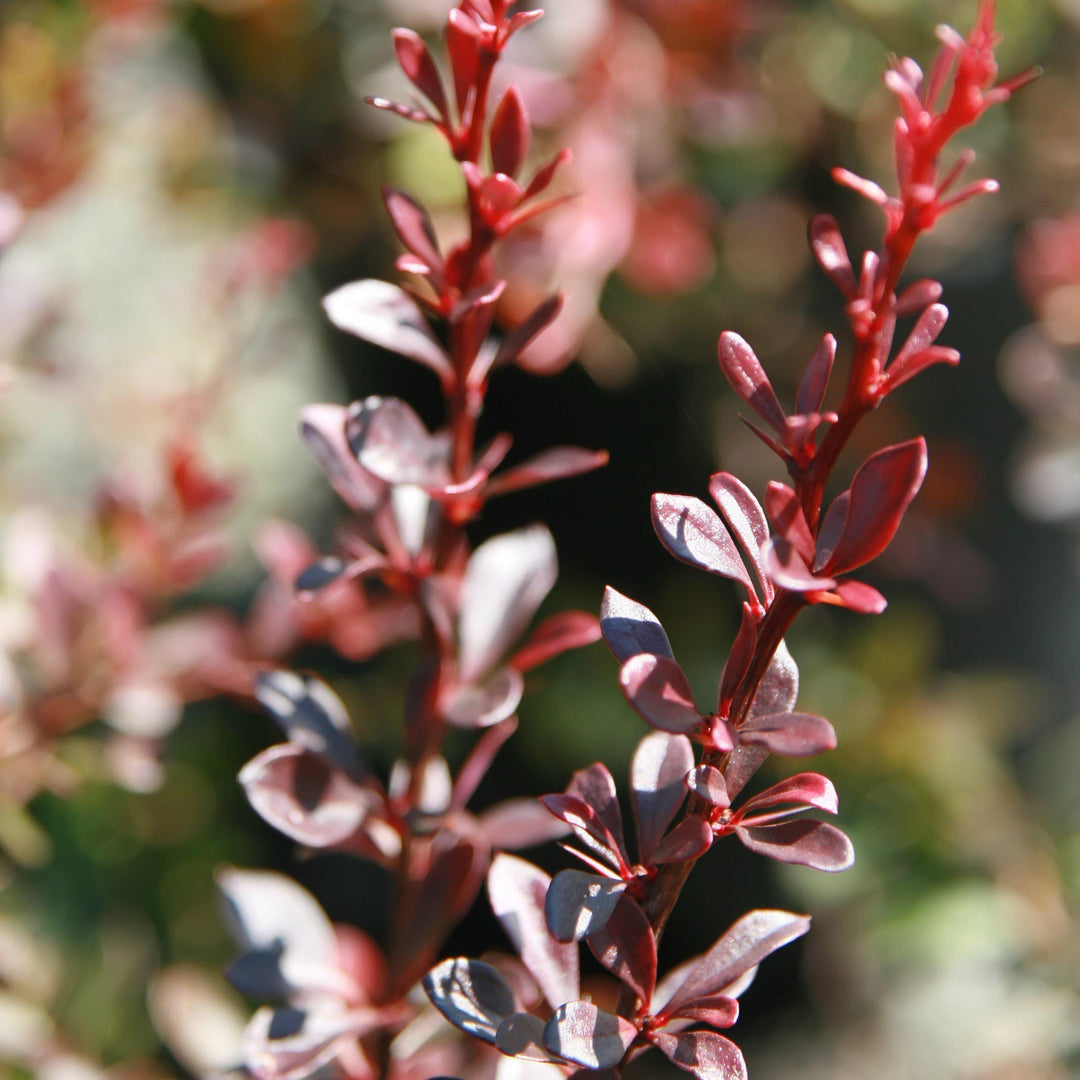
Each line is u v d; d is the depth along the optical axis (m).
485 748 0.37
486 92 0.34
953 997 0.79
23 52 0.61
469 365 0.35
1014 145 0.88
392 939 0.37
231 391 0.61
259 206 0.79
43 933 0.62
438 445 0.36
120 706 0.48
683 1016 0.32
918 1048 0.79
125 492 0.49
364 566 0.36
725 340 0.32
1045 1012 0.74
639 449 0.86
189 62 0.77
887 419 0.89
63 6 0.65
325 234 0.81
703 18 0.70
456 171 0.74
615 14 0.70
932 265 0.90
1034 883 0.79
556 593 0.89
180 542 0.50
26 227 0.56
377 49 0.75
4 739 0.47
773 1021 0.88
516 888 0.34
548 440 0.87
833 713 0.85
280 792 0.36
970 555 0.88
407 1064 0.38
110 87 0.69
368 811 0.36
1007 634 0.91
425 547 0.37
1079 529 0.85
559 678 0.86
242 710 0.81
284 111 0.79
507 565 0.39
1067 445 0.77
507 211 0.34
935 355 0.31
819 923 0.85
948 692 0.89
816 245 0.32
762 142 0.83
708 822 0.32
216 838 0.76
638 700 0.31
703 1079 0.32
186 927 0.71
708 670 0.85
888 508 0.31
